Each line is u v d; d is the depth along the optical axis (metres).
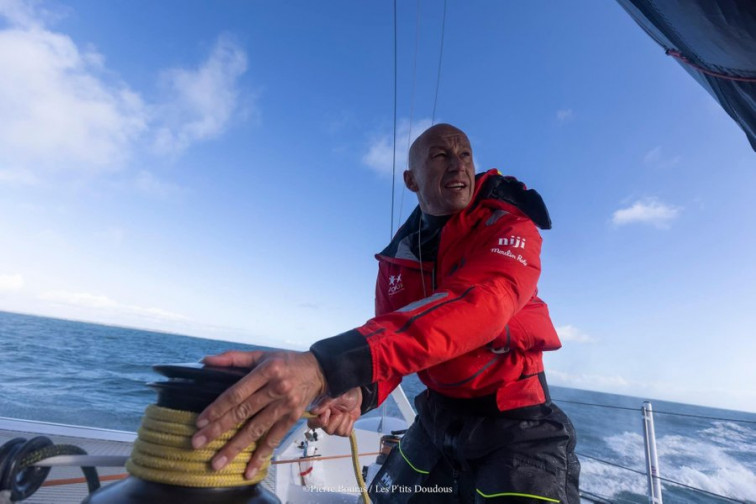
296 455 3.46
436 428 1.71
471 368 1.51
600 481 9.05
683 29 1.85
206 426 0.67
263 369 0.72
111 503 0.64
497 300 1.08
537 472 1.44
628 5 2.03
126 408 13.35
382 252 2.04
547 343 1.57
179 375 0.72
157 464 0.68
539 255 1.36
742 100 2.04
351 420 1.29
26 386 15.83
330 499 2.42
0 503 0.67
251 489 0.74
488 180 1.65
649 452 3.05
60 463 0.75
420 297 1.78
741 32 1.65
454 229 1.63
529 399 1.56
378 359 0.87
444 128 1.77
